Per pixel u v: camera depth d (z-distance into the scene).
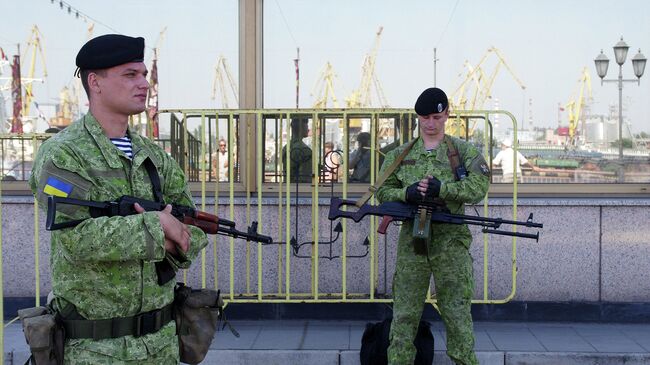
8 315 6.03
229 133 5.54
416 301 4.43
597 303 5.93
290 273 5.98
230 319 5.99
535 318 5.96
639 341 5.38
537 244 5.95
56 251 2.62
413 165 4.44
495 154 6.41
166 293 2.72
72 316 2.59
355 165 6.11
